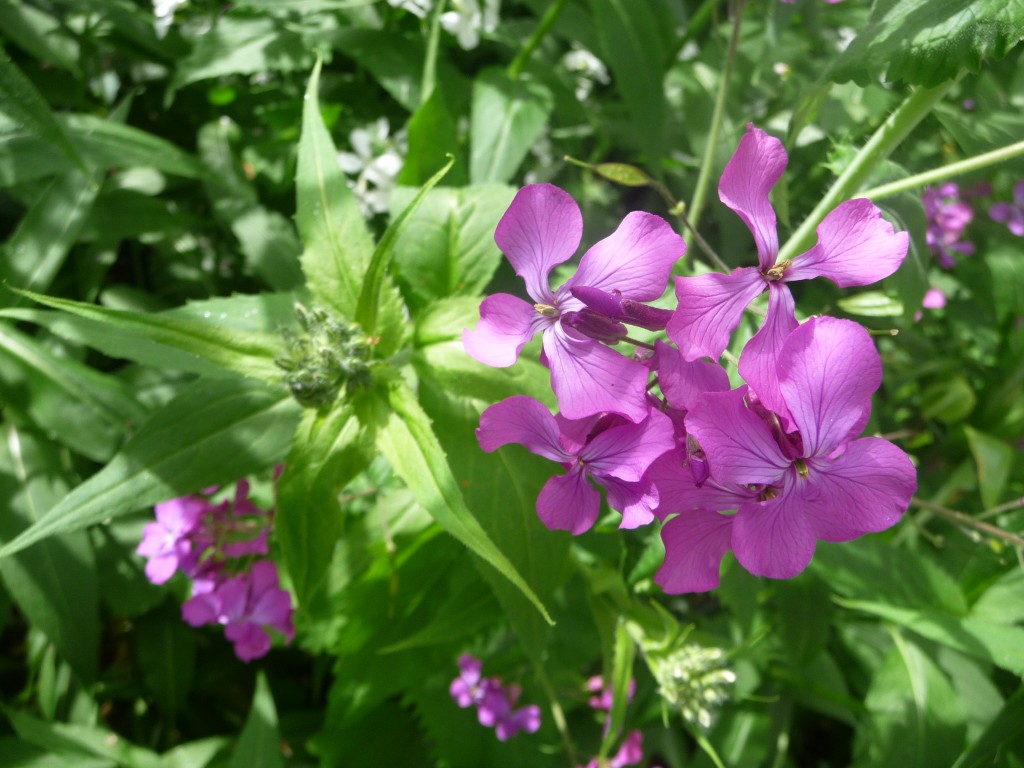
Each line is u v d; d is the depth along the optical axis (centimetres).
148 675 19
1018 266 21
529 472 13
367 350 12
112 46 21
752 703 19
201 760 18
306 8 19
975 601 17
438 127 18
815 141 21
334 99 22
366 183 22
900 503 8
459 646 18
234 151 21
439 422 13
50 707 18
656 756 21
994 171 21
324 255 13
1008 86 20
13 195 19
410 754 19
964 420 21
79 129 17
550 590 13
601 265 9
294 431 13
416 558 17
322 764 19
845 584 17
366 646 17
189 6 23
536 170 22
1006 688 19
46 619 16
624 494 9
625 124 23
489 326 9
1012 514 19
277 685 21
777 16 19
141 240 21
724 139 21
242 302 14
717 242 22
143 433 13
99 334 12
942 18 10
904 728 17
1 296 17
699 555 9
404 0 20
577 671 19
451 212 15
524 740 19
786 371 8
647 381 9
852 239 9
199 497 15
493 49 23
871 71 11
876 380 8
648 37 20
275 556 17
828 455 8
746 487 9
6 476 17
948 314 23
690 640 16
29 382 17
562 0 20
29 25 20
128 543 18
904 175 14
